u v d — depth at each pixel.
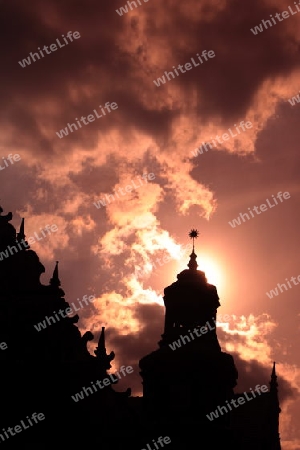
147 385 119.62
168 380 118.06
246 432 123.56
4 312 101.62
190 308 122.12
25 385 101.44
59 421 103.25
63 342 105.06
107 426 107.62
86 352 107.44
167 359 119.31
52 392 103.06
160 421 116.19
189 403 117.12
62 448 103.00
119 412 110.00
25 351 102.06
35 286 104.88
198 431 116.06
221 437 117.25
